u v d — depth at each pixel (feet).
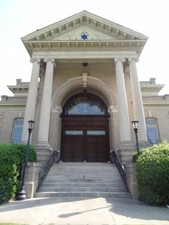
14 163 28.17
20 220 16.63
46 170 36.78
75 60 53.88
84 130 58.39
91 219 16.96
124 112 46.26
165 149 27.14
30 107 46.98
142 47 53.62
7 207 22.11
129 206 22.86
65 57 52.60
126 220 16.70
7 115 63.98
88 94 63.26
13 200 26.50
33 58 52.29
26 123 45.27
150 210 20.98
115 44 52.90
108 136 57.57
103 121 59.16
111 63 56.44
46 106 47.16
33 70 50.72
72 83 58.59
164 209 21.61
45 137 44.11
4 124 62.75
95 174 37.22
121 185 32.89
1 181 25.44
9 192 25.98
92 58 52.70
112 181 34.42
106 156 55.52
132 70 50.88
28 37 53.01
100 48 53.47
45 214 18.70
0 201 24.12
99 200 26.03
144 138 43.88
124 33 53.52
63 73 59.88
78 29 55.67
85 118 59.47
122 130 44.73
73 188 31.55
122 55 52.65
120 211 20.15
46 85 49.26
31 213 19.13
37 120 52.54
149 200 24.41
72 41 52.42
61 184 32.89
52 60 52.16
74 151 56.29
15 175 28.50
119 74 50.29
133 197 28.27
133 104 49.80
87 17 55.57
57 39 53.42
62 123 58.95
